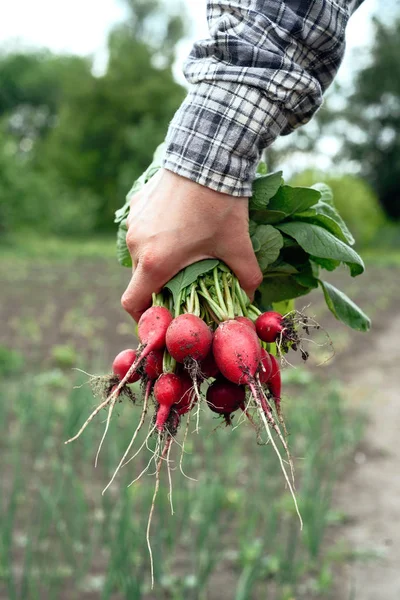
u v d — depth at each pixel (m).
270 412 1.59
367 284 16.73
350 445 5.45
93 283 15.28
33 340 9.23
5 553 3.20
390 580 3.57
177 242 1.50
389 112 39.50
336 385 7.32
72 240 29.89
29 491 4.49
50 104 53.53
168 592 3.38
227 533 4.01
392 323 11.67
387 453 5.39
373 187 40.41
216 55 1.51
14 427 5.75
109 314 11.22
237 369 1.53
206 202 1.48
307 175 24.03
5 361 7.61
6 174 25.70
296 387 7.38
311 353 8.97
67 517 3.82
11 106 53.34
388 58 38.22
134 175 37.03
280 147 37.69
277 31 1.48
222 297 1.61
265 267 1.67
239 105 1.47
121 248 1.90
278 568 3.54
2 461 5.01
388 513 4.32
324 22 1.49
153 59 40.16
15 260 20.25
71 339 9.34
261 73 1.47
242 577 3.44
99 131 38.88
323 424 6.05
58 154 38.94
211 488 3.75
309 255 1.80
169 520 3.64
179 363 1.64
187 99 1.53
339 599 3.39
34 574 3.47
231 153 1.48
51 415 5.35
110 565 3.09
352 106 39.94
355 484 4.79
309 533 3.65
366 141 39.97
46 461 5.06
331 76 1.59
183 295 1.59
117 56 39.34
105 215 38.25
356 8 1.67
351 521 4.23
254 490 4.57
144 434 5.00
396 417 6.34
